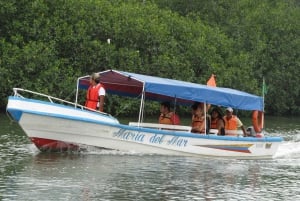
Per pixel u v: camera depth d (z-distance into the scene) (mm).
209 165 25984
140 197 18859
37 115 24969
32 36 49656
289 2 88938
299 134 44312
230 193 20297
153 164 24875
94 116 25797
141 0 63781
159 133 26953
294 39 75312
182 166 25031
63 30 50344
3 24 49969
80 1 52281
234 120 29969
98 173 22219
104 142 26359
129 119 48781
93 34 52281
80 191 19141
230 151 28859
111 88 30641
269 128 50312
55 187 19531
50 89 47656
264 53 72250
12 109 24734
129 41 53719
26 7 49781
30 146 28203
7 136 31906
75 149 26234
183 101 31797
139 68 53094
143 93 26594
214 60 59969
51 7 51312
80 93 49000
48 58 48625
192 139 27703
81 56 51094
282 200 19703
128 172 22766
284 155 31609
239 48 69125
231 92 29297
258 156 29844
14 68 47438
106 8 53875
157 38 54750
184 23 60312
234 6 73938
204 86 29109
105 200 18219
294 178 23875
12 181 20141
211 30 63688
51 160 24531
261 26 73688
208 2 71750
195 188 20688
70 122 25406
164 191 19891
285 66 74500
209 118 29219
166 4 70875
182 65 56094
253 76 69312
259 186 21844
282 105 74375
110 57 51312
